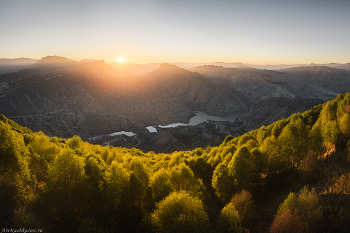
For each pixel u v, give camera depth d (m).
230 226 27.47
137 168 37.75
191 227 24.62
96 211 28.69
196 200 28.52
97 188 29.97
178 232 24.27
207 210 37.09
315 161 36.66
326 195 29.83
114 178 32.25
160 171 36.72
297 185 36.91
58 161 27.83
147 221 28.67
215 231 28.02
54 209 26.45
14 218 22.62
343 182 30.31
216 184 40.09
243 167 40.03
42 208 25.42
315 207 26.86
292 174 40.97
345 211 25.80
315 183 34.12
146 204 33.69
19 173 26.47
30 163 31.64
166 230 25.83
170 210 26.94
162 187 33.84
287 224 25.31
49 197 26.39
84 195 28.22
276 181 41.81
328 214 26.80
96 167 31.66
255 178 42.03
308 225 25.16
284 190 38.09
